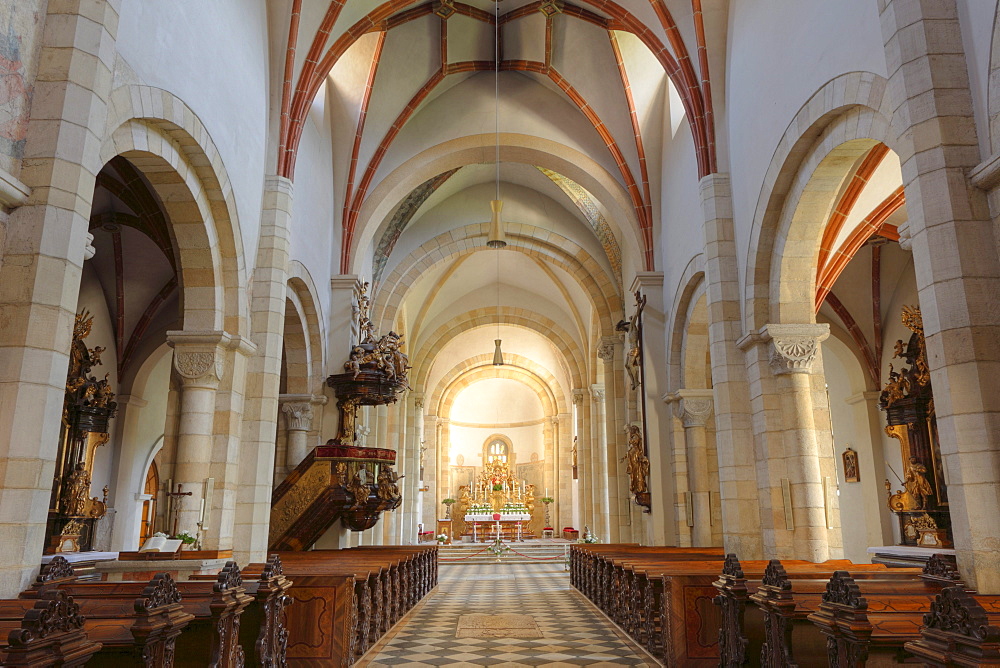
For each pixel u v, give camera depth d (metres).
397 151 17.72
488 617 12.73
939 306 6.04
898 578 6.40
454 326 30.27
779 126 9.96
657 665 8.63
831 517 12.00
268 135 12.29
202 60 9.23
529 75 18.06
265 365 11.42
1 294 6.03
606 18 14.69
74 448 14.27
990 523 5.61
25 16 6.29
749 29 11.27
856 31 7.81
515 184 23.17
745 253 11.40
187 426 10.14
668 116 16.09
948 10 6.48
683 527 15.26
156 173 9.06
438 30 16.17
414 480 29.27
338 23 13.11
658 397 16.17
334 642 7.88
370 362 15.68
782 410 10.65
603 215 21.25
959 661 3.16
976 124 6.23
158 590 4.36
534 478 39.50
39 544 5.94
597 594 14.05
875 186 12.29
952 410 5.87
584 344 28.70
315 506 13.91
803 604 5.37
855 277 17.45
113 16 6.88
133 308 17.66
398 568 12.09
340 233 16.94
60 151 6.29
